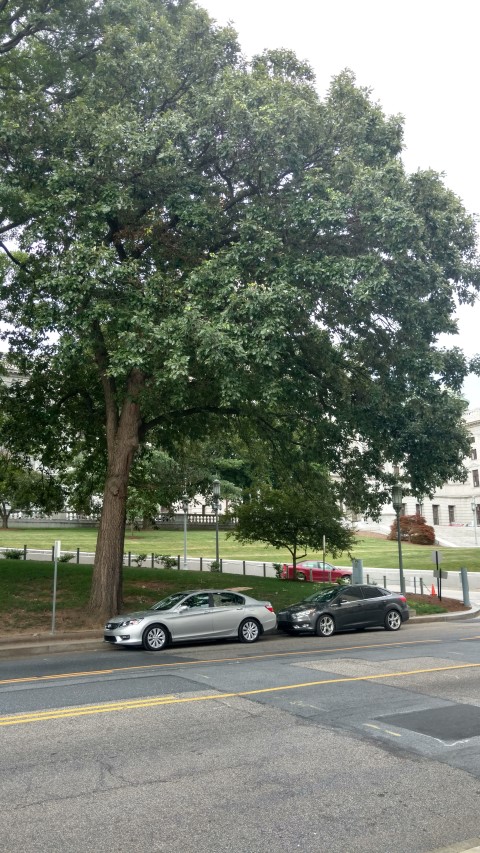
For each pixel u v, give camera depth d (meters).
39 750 6.89
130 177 16.48
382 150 16.62
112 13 19.30
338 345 18.75
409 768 6.38
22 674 11.39
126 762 6.52
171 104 17.69
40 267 18.02
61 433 23.61
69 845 4.72
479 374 17.97
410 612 22.17
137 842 4.77
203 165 17.05
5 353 23.50
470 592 30.47
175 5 21.11
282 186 16.88
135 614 15.10
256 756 6.71
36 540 49.03
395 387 17.53
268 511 29.91
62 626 16.36
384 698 9.27
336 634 17.98
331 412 18.88
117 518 17.98
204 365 15.73
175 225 17.58
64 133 16.69
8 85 19.56
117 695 9.45
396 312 15.70
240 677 10.82
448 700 9.17
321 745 7.09
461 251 16.83
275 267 15.40
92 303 15.43
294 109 15.41
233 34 17.97
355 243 16.48
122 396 20.97
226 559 43.81
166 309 15.65
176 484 44.53
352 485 20.97
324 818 5.21
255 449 25.34
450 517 80.38
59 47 20.45
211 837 4.86
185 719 8.12
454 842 4.82
